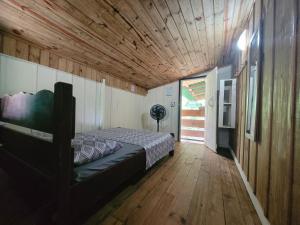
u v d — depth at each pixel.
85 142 1.63
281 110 1.03
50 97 0.94
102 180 1.26
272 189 1.13
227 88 3.51
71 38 1.99
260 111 1.50
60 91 0.88
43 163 1.00
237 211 1.46
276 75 1.13
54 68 2.37
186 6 1.80
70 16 1.62
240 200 1.64
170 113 4.90
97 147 1.50
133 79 4.11
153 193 1.73
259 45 1.49
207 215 1.39
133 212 1.40
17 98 1.26
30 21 1.61
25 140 1.17
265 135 1.32
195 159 3.02
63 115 0.89
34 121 1.07
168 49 2.81
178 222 1.29
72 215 1.00
